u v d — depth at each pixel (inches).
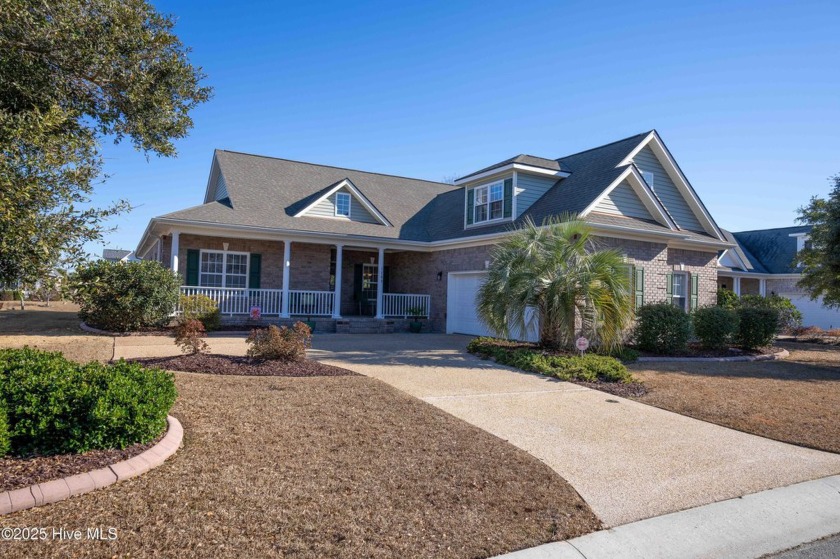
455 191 932.6
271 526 143.7
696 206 723.4
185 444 201.5
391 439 221.5
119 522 140.5
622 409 298.5
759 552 152.2
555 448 227.5
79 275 223.9
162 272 574.6
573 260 451.2
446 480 182.5
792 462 223.8
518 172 665.6
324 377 340.8
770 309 591.8
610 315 425.7
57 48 292.8
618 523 162.6
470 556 137.0
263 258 743.1
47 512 143.4
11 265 202.2
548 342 460.8
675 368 450.6
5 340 476.4
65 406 176.6
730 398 333.4
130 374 213.0
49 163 205.9
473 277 693.3
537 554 141.4
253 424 230.8
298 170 863.7
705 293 716.7
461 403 295.3
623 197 627.5
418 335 687.7
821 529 167.6
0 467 162.6
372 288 861.2
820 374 444.5
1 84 281.6
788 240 1104.2
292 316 707.4
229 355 403.9
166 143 381.4
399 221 828.0
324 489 169.2
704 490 190.9
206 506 152.4
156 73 364.8
